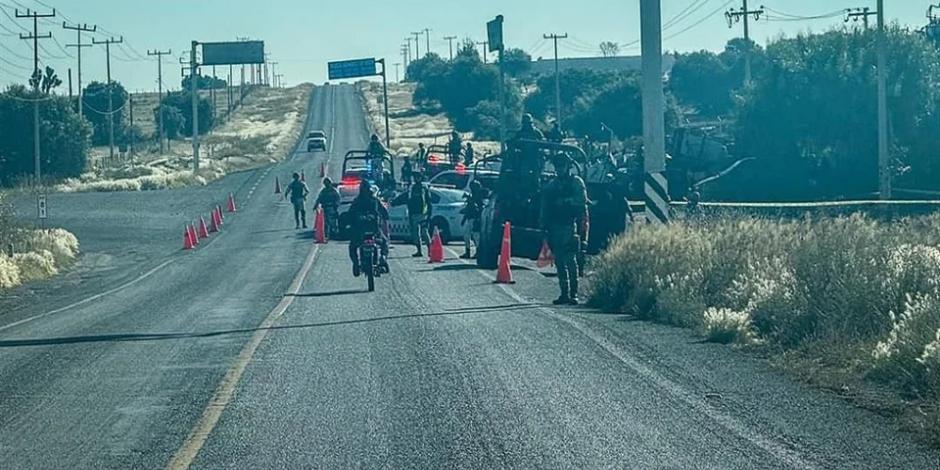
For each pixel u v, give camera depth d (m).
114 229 49.56
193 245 41.53
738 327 14.59
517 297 21.00
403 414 10.66
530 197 26.95
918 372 11.19
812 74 62.47
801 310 14.38
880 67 46.59
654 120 24.89
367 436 9.84
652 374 12.40
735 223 21.56
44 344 16.56
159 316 19.69
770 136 63.31
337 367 13.31
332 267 29.42
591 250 27.73
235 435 10.04
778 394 11.28
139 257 39.06
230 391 12.02
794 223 21.50
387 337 15.62
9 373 13.87
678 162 59.50
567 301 19.88
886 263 14.70
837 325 13.80
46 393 12.34
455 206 38.50
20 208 59.50
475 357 13.70
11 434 10.38
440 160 58.59
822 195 57.41
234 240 42.69
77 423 10.77
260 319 18.36
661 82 24.97
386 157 47.06
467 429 10.00
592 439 9.55
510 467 8.73
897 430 9.72
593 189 27.78
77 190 71.44
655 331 15.73
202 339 16.20
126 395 12.07
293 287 24.22
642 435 9.66
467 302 20.16
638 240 19.98
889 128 60.81
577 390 11.59
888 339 12.23
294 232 45.09
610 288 19.16
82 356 15.07
